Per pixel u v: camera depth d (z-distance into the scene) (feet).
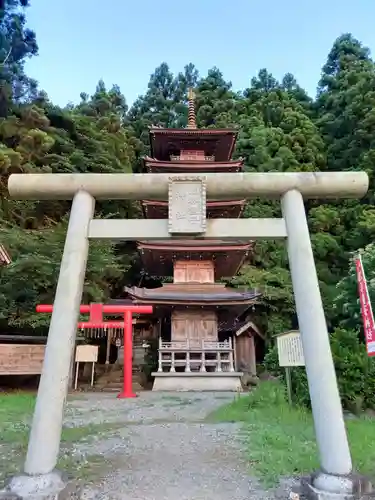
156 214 62.08
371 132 115.65
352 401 26.71
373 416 25.59
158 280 95.86
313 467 14.16
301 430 20.84
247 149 126.62
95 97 146.41
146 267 66.90
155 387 52.37
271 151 125.18
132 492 12.31
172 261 63.05
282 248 101.55
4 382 53.72
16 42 114.32
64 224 69.00
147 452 17.69
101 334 69.87
